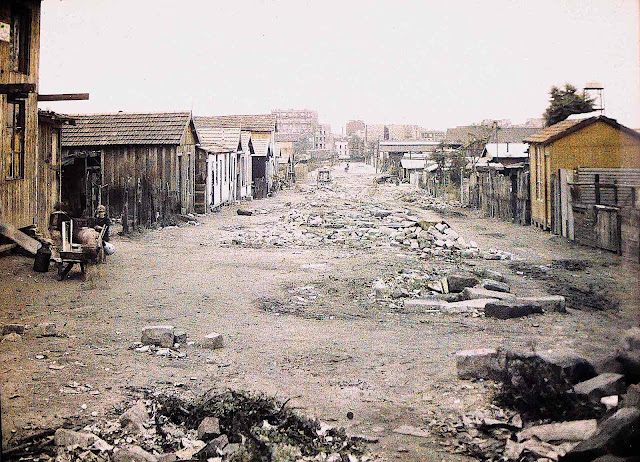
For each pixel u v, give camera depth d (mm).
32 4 16562
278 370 7688
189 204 30500
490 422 5754
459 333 9484
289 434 5586
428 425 5898
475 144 48562
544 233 23797
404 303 11664
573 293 12227
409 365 7832
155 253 18156
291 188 61500
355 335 9477
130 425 5805
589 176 19484
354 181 76875
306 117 190875
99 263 15977
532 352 6656
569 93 25484
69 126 28156
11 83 15203
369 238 22094
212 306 11555
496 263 16688
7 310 10836
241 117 55344
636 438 4535
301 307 11523
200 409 6086
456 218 30922
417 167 70750
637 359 5961
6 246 15242
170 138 27656
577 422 5359
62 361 7934
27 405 6305
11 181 15727
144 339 8820
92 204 24750
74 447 5289
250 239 21766
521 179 27547
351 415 6109
